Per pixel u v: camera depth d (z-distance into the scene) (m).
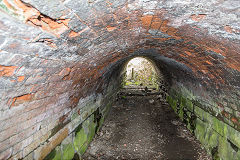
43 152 2.53
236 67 2.71
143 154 4.50
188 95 6.44
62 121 3.15
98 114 5.78
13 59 1.39
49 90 2.36
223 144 3.89
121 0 1.56
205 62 3.45
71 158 3.56
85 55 2.66
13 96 1.71
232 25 1.86
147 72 16.19
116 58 4.61
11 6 1.07
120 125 6.57
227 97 3.62
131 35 2.84
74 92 3.38
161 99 10.66
